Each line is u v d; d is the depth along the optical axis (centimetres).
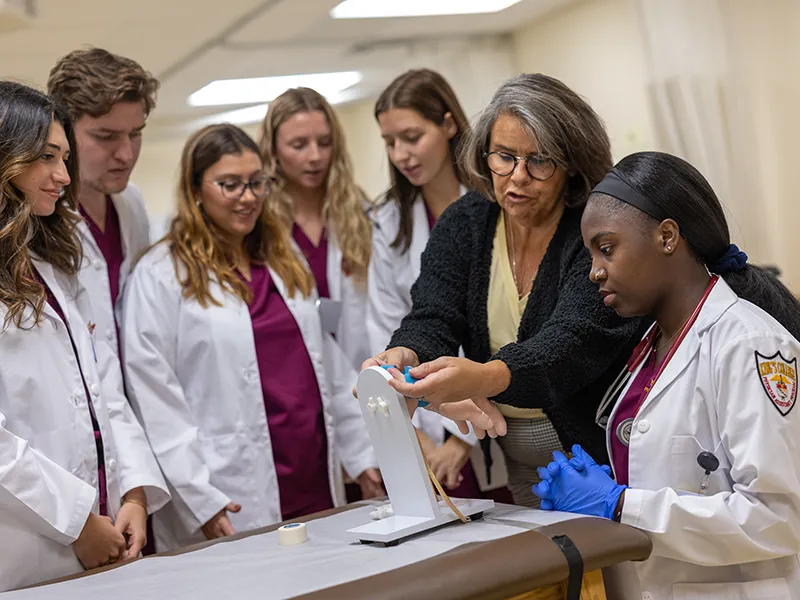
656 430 126
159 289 202
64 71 194
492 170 149
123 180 204
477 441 210
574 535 112
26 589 123
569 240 153
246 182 203
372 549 117
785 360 118
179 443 194
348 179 243
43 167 150
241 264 212
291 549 125
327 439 212
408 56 551
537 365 134
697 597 124
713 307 124
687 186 124
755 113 388
